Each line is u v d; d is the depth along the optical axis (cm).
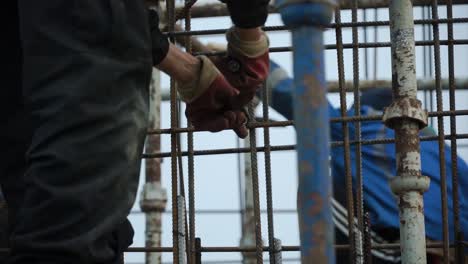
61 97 214
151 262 662
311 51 174
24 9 228
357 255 358
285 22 175
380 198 591
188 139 361
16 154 265
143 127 227
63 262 207
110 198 214
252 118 353
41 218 207
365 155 598
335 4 176
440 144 369
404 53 308
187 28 367
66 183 209
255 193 351
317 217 172
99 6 223
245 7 273
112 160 215
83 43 220
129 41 225
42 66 220
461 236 378
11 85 267
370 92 631
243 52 290
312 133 172
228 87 279
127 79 223
